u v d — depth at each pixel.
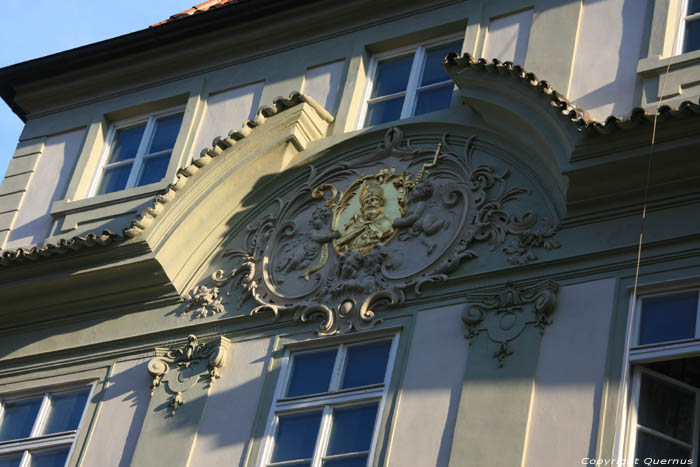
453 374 14.06
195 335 16.47
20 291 17.95
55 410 17.02
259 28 19.45
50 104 21.11
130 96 20.25
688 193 14.01
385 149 16.64
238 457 14.86
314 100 18.06
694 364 13.48
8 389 17.48
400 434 13.89
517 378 13.58
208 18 19.58
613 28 16.06
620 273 13.88
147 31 20.02
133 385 16.47
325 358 15.26
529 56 16.42
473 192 15.50
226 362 15.93
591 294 13.86
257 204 17.28
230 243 17.19
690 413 13.01
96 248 17.28
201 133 18.92
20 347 17.89
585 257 14.18
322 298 15.72
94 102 20.59
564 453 12.83
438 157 16.11
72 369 17.20
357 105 17.81
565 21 16.52
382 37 18.20
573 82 15.78
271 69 19.02
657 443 12.78
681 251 13.69
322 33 18.92
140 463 15.45
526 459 12.98
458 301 14.68
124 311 17.38
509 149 15.63
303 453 14.51
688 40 15.58
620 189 14.30
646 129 13.92
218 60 19.75
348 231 16.17
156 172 19.20
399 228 15.75
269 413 15.02
